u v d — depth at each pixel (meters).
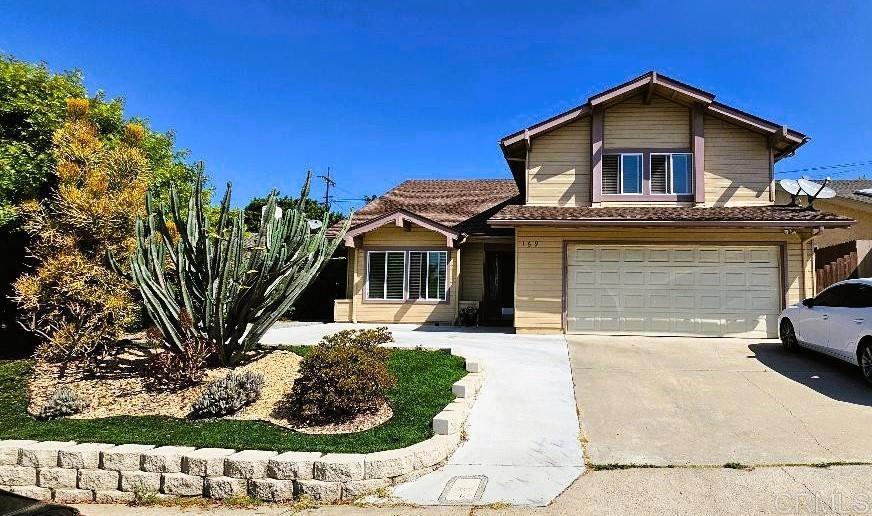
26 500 3.67
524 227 14.47
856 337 9.08
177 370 8.31
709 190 14.94
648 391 8.80
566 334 14.19
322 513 5.31
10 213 10.48
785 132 14.06
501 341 13.06
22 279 9.76
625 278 14.17
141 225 9.02
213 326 8.82
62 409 7.52
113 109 13.59
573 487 5.54
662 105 15.33
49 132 11.66
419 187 23.48
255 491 5.75
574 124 15.66
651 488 5.45
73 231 9.89
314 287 20.66
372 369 7.28
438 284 17.42
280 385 8.32
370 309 17.70
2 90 11.63
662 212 14.03
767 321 13.53
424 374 8.87
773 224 12.70
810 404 8.01
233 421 7.22
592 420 7.55
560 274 14.39
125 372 9.17
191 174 16.12
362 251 17.89
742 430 7.06
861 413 7.57
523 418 7.64
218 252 8.76
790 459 6.09
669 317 13.91
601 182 15.26
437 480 5.84
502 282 18.80
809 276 13.48
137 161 10.64
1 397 8.31
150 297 8.86
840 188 22.94
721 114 14.73
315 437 6.60
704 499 5.16
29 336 12.09
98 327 9.94
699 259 13.91
